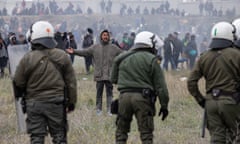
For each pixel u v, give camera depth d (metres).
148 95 12.03
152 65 12.09
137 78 12.11
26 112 11.67
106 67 19.41
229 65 11.35
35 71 11.44
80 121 17.72
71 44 36.12
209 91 11.54
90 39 38.12
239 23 12.48
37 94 11.45
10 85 29.91
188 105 22.78
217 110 11.33
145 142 12.06
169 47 41.81
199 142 15.20
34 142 11.38
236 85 11.37
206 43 54.81
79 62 53.56
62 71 11.62
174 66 42.41
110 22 106.50
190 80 11.76
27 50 15.78
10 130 16.88
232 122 11.37
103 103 22.84
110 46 19.45
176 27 103.25
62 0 123.94
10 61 15.60
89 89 28.22
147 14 109.31
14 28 97.94
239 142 12.02
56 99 11.41
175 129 17.47
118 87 12.36
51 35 11.68
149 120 12.12
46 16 106.88
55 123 11.47
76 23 104.75
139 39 12.43
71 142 15.08
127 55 12.38
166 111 12.27
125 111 12.25
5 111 20.61
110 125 17.86
